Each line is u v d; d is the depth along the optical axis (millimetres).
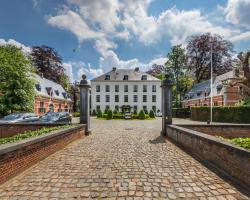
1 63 20000
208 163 5891
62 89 45812
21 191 3992
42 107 33344
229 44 38375
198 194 3869
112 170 5289
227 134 10414
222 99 30516
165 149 7867
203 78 41844
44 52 41031
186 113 36062
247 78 19781
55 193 3910
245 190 4039
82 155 6910
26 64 21828
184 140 8281
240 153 4332
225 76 32938
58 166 5625
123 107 47750
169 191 4004
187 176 4836
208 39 38094
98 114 36562
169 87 11664
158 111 50031
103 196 3799
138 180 4586
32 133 7746
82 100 12297
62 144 8109
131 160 6270
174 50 44344
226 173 4938
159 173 5055
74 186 4246
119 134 12477
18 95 20266
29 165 5477
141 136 11500
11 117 16891
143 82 50500
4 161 4371
